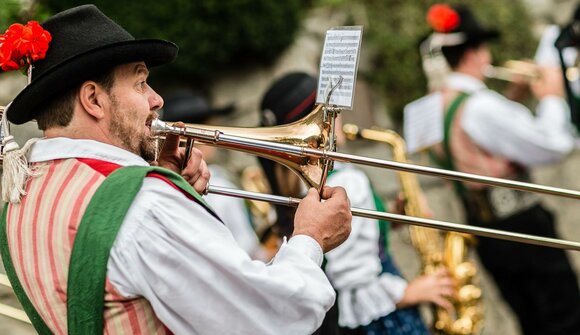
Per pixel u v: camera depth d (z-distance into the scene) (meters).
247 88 5.31
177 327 2.00
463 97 4.84
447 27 4.92
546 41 5.19
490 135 4.80
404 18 5.96
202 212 2.04
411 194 4.14
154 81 5.15
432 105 4.91
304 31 5.56
